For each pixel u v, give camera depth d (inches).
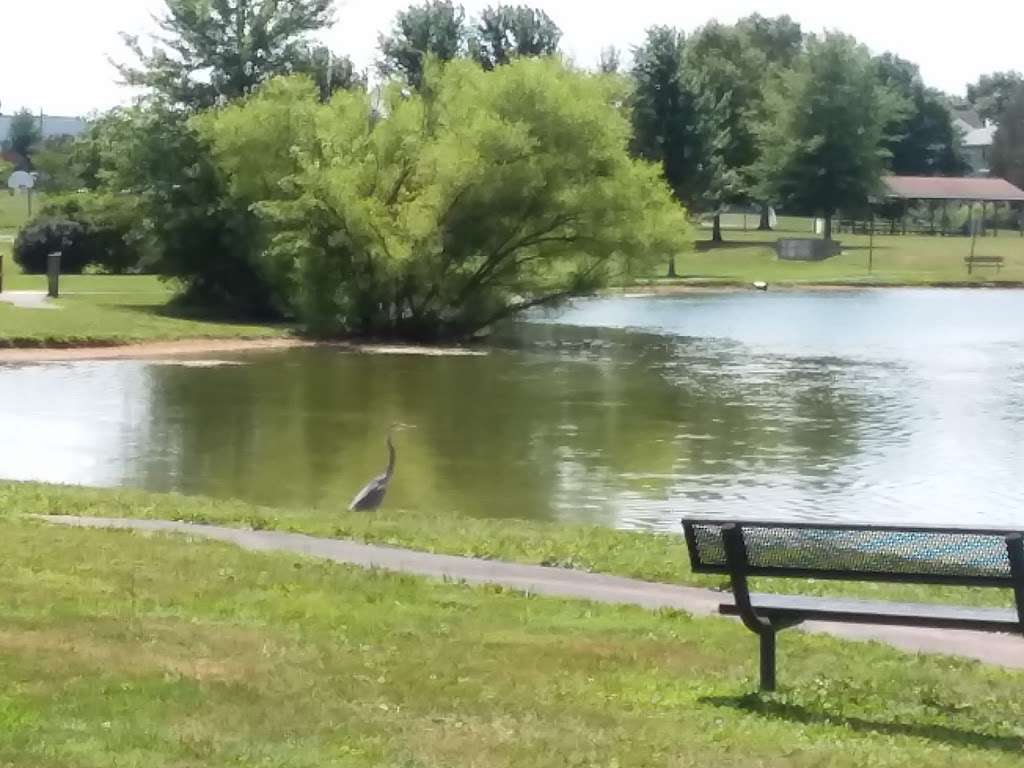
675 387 1683.1
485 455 1186.6
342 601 486.9
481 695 352.2
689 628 469.7
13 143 7805.1
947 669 420.5
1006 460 1188.5
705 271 3939.5
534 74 2249.0
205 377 1705.2
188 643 392.5
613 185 2249.0
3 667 352.8
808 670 410.3
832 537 361.7
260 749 291.7
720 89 5310.0
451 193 2194.9
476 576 571.8
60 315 2092.8
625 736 316.8
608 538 689.0
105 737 294.8
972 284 3769.7
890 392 1649.9
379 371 1811.0
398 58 4471.0
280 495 987.9
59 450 1179.3
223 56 2755.9
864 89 4781.0
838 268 4062.5
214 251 2443.4
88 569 518.0
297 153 2230.6
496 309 2299.5
